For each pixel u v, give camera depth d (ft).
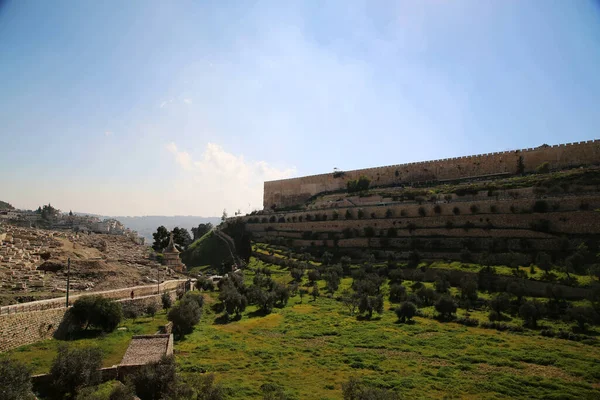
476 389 122.11
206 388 105.19
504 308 209.05
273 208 586.04
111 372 112.06
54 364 100.68
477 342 167.43
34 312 135.44
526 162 424.05
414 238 356.18
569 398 114.73
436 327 192.24
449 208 358.64
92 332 155.94
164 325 173.06
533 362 144.36
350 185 528.22
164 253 379.96
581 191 313.94
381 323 201.46
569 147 398.62
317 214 450.30
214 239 512.22
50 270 220.43
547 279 231.91
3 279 182.19
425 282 278.26
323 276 316.19
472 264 282.56
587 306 196.03
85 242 352.90
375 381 127.44
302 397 114.52
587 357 146.10
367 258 341.41
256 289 254.27
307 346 167.43
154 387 102.37
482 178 442.91
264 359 150.61
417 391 120.78
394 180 521.65
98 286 206.80
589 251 257.14
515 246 293.02
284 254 401.90
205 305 242.78
